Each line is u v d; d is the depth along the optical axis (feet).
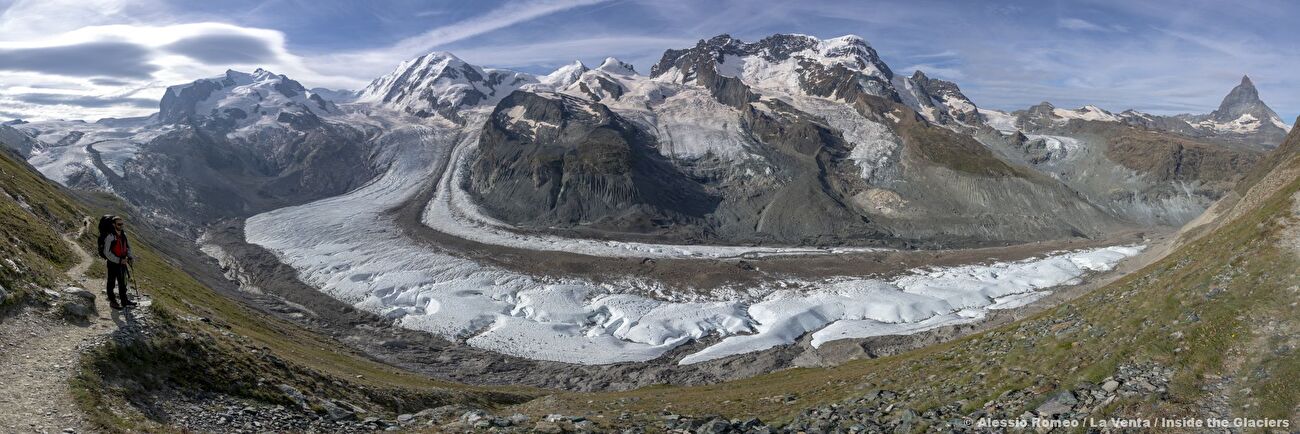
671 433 75.77
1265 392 59.21
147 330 78.79
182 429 61.77
